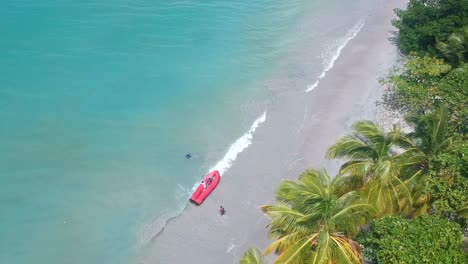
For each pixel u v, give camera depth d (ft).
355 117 137.69
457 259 76.84
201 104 146.82
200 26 184.44
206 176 119.34
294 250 75.56
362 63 163.12
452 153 88.22
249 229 107.55
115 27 179.01
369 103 142.51
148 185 120.37
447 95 118.21
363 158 90.48
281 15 195.11
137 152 129.59
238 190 117.29
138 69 159.33
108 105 144.36
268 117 141.08
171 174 123.24
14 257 103.60
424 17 158.61
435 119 90.63
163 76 157.17
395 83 136.36
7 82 148.36
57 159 126.31
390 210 85.81
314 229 77.25
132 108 144.05
